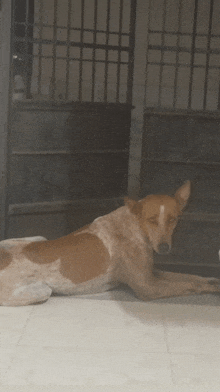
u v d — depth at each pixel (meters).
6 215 3.01
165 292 2.61
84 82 5.37
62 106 3.09
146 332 2.27
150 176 3.25
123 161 3.33
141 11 4.34
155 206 2.51
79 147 3.18
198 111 3.15
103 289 2.67
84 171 3.22
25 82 3.17
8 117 2.95
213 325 2.35
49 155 3.11
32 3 3.11
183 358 2.09
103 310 2.47
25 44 3.12
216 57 5.15
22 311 2.44
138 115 3.31
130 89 3.40
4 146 2.96
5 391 1.88
